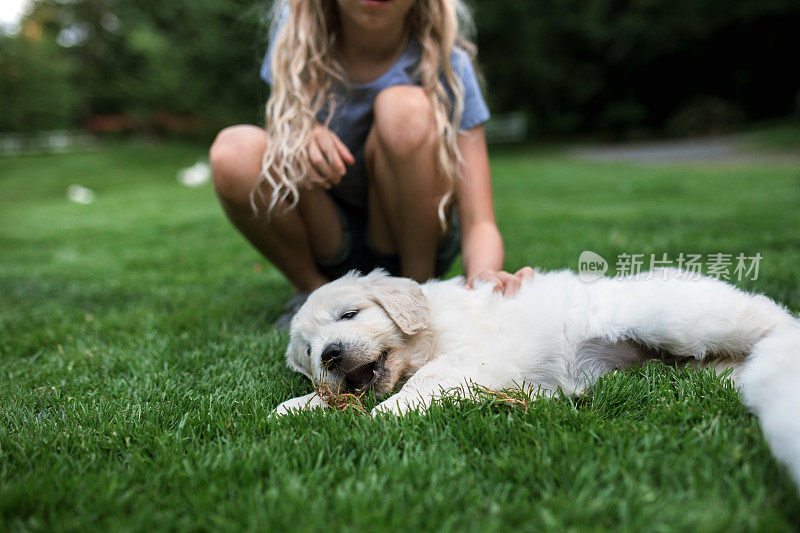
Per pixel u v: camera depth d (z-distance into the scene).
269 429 1.83
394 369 2.17
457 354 2.10
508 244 5.23
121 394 2.24
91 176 19.02
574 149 23.56
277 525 1.27
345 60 3.10
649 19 25.77
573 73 27.14
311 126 2.91
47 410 2.14
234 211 3.02
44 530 1.30
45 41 30.72
